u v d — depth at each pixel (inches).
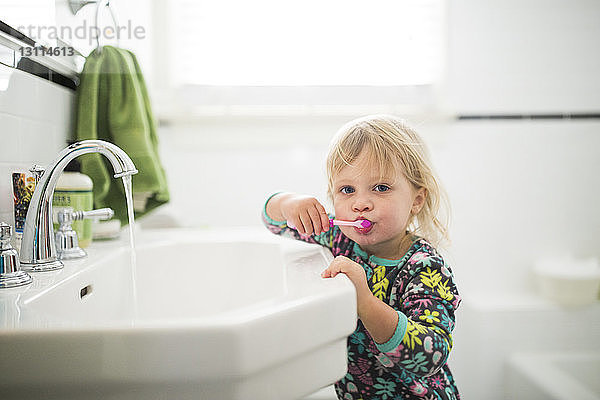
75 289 23.9
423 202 33.2
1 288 21.2
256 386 15.4
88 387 14.8
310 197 32.5
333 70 63.3
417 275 29.0
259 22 62.4
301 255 27.8
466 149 65.9
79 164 32.6
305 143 63.2
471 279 67.1
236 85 62.7
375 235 30.4
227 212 63.3
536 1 65.8
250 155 63.1
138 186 41.0
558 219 67.6
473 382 63.5
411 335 23.6
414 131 34.1
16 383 14.7
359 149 30.9
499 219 67.0
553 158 67.1
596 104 67.1
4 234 22.3
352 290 19.2
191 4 61.8
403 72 64.0
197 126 62.2
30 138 32.9
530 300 65.2
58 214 28.6
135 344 14.6
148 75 60.1
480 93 65.7
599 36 66.6
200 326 14.6
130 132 41.3
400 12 63.6
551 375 57.6
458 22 65.1
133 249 29.7
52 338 14.6
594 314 62.8
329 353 18.4
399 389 31.4
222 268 34.5
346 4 62.9
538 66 66.2
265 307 16.3
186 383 14.7
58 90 37.5
